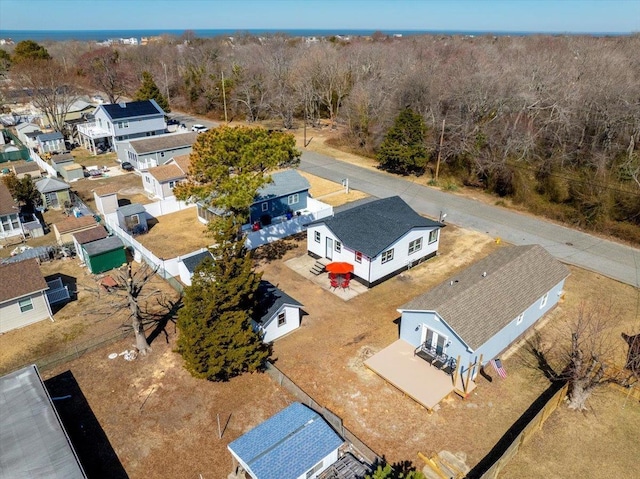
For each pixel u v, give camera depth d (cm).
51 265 3031
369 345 2280
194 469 1630
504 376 2034
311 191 4400
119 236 3338
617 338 2330
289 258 3134
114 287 2442
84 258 3002
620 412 1892
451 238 3462
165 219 3784
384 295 2709
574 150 4269
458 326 1958
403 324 2231
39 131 6138
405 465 1638
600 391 2003
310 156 5634
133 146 4903
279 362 2167
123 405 1909
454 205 4112
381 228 2856
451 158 4841
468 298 2105
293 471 1491
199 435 1767
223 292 1923
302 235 3500
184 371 2100
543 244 3381
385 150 4816
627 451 1711
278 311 2267
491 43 9912
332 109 7562
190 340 1875
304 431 1653
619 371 2008
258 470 1487
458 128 4772
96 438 1755
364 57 7838
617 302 2656
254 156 2678
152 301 2647
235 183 2616
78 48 14188
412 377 2022
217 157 2662
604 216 3628
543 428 1806
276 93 7688
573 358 1881
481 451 1700
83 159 5531
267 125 7412
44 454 1495
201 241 3366
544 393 1984
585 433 1788
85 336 2344
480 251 3250
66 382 2041
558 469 1633
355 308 2584
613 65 5431
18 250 3162
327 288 2777
